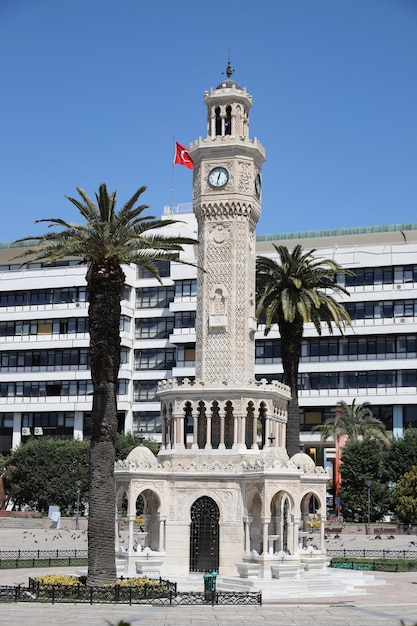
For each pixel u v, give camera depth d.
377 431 126.44
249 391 67.12
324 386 141.75
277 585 59.34
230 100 72.44
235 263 70.06
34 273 155.38
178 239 58.28
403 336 139.38
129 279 156.25
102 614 46.84
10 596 52.22
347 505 118.88
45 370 153.50
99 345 55.94
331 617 48.28
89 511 54.69
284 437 71.81
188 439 134.25
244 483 64.62
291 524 63.09
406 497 107.94
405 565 78.19
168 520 65.94
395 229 150.38
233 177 70.75
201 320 70.25
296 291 80.06
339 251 142.62
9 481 134.38
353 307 140.88
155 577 63.81
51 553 90.00
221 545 64.50
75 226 57.38
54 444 132.00
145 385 153.62
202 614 48.09
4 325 156.38
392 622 46.59
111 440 55.34
